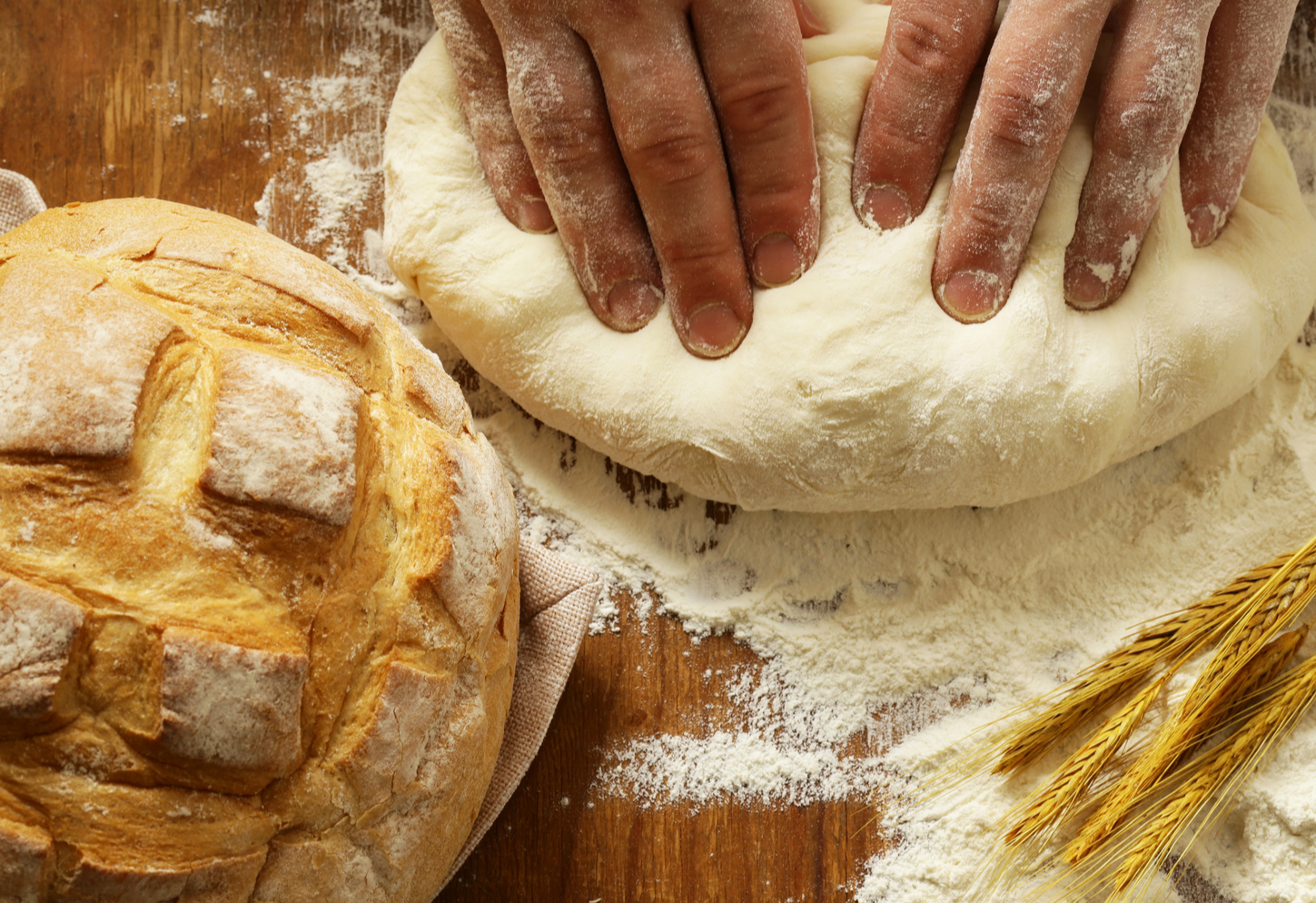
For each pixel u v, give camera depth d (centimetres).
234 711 43
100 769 42
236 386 43
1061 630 52
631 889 51
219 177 54
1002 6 51
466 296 51
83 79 55
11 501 42
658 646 52
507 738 50
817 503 51
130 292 45
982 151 49
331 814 44
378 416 46
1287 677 49
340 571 44
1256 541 52
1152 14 48
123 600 42
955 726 52
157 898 43
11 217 52
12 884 42
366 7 55
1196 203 51
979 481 50
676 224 49
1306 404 53
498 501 47
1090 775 49
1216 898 50
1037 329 49
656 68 48
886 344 50
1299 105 55
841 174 51
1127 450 51
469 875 51
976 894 51
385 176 53
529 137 49
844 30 52
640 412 51
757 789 51
